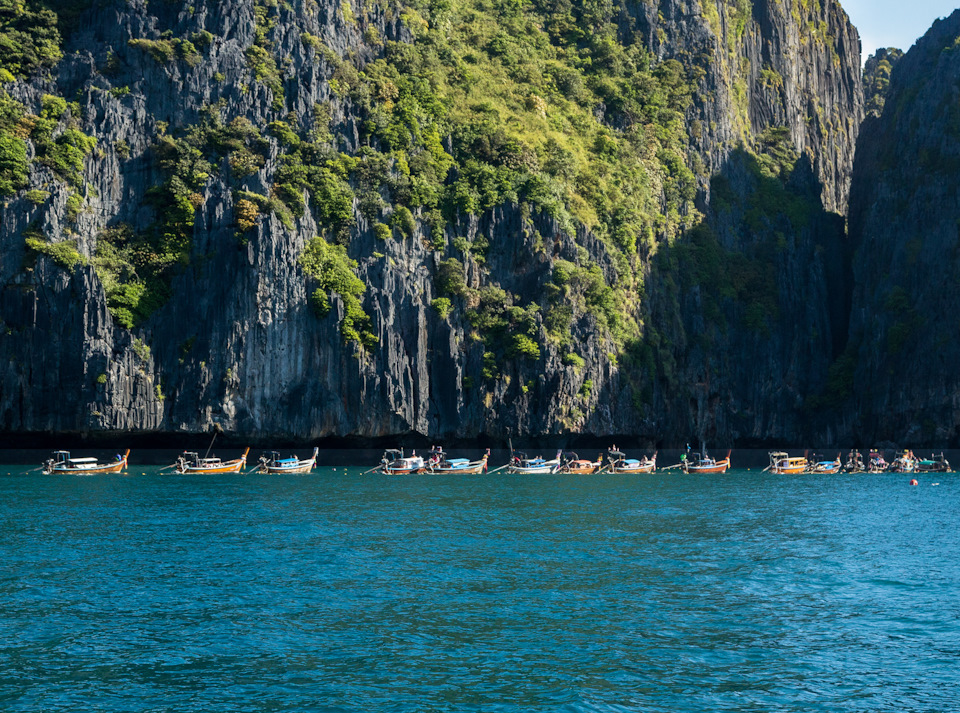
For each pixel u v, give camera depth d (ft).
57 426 646.74
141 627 208.54
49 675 178.19
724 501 464.24
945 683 175.73
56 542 313.12
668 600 233.76
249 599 232.32
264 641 198.90
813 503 458.91
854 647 196.75
